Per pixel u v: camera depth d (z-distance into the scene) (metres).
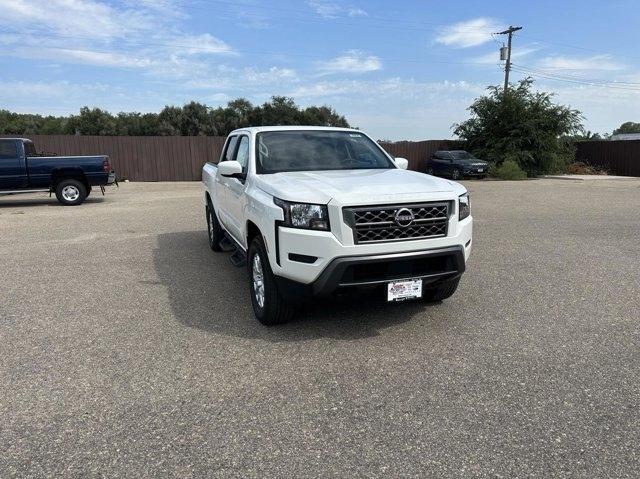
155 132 58.78
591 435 2.90
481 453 2.74
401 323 4.68
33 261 7.36
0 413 3.19
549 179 25.67
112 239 9.07
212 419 3.10
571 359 3.90
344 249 3.92
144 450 2.80
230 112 59.62
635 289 5.73
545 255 7.48
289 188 4.23
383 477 2.56
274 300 4.42
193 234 9.57
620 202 14.38
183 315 4.98
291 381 3.58
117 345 4.24
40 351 4.13
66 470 2.63
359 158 5.69
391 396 3.36
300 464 2.67
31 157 14.03
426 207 4.13
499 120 28.20
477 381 3.55
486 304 5.21
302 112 58.25
